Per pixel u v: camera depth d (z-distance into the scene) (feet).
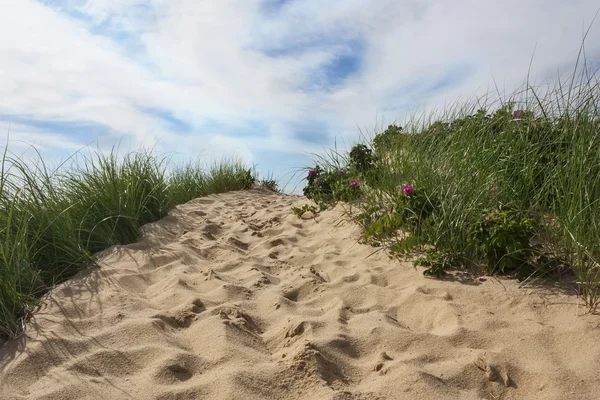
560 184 12.43
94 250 14.69
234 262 14.76
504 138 15.49
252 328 10.11
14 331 9.25
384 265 13.74
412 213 14.83
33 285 11.25
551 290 10.44
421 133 19.51
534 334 8.83
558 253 11.43
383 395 7.48
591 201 11.56
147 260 14.10
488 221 11.93
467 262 12.44
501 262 11.60
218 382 7.56
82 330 9.48
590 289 9.92
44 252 12.57
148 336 9.20
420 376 7.77
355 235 16.97
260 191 35.99
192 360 8.41
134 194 18.17
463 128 17.39
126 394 7.36
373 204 17.54
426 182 15.75
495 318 9.69
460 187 14.20
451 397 7.41
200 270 14.06
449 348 8.83
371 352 9.00
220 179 34.35
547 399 7.27
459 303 10.68
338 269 14.14
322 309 11.29
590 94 13.87
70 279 12.23
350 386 7.86
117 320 9.98
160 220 19.08
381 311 10.96
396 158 18.21
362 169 21.38
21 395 7.30
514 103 17.33
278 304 11.26
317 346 8.70
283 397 7.47
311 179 23.48
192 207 24.45
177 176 30.50
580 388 7.31
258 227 20.63
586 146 12.75
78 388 7.42
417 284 12.01
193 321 10.25
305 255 15.88
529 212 13.04
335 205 21.18
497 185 14.12
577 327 8.79
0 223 12.46
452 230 13.09
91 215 15.49
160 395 7.29
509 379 7.84
